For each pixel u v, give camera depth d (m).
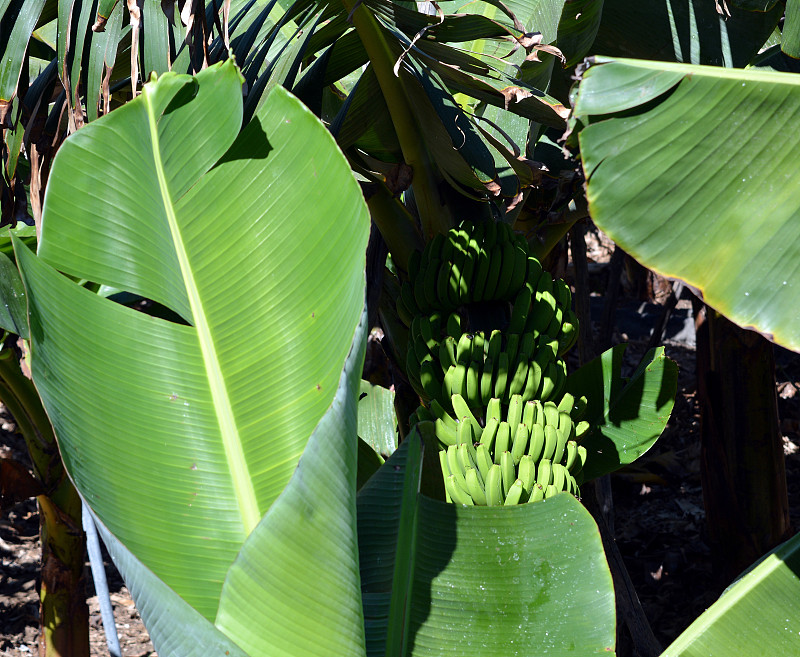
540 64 5.01
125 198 4.38
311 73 5.06
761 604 4.56
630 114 4.26
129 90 5.32
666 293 14.59
